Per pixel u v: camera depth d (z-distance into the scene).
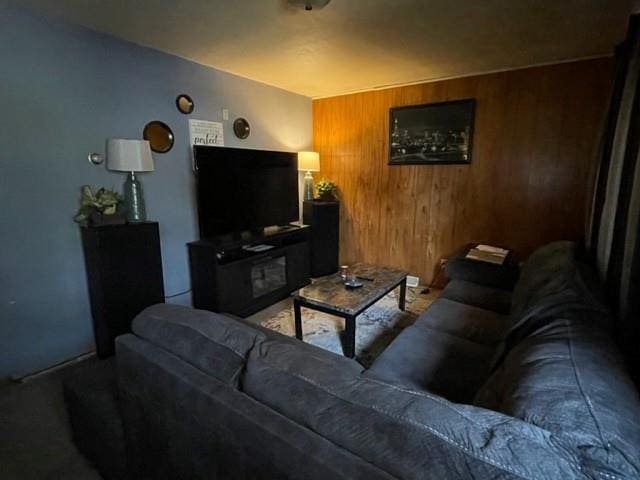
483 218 3.43
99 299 2.27
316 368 0.85
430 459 0.60
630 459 0.56
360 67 3.11
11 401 1.93
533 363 0.91
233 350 0.97
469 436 0.61
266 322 2.92
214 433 0.85
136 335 1.15
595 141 2.69
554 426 0.64
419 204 3.78
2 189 1.99
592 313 1.19
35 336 2.19
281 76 3.40
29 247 2.12
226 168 3.04
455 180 3.53
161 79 2.73
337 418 0.72
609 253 1.60
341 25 2.22
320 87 3.83
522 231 3.26
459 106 3.38
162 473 1.08
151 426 1.05
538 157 3.09
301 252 3.68
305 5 1.86
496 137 3.26
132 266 2.35
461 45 2.57
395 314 3.01
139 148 2.37
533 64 2.99
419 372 1.47
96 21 2.17
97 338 2.38
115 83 2.45
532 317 1.31
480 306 2.21
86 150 2.33
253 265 3.12
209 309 2.95
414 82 3.58
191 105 2.97
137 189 2.47
